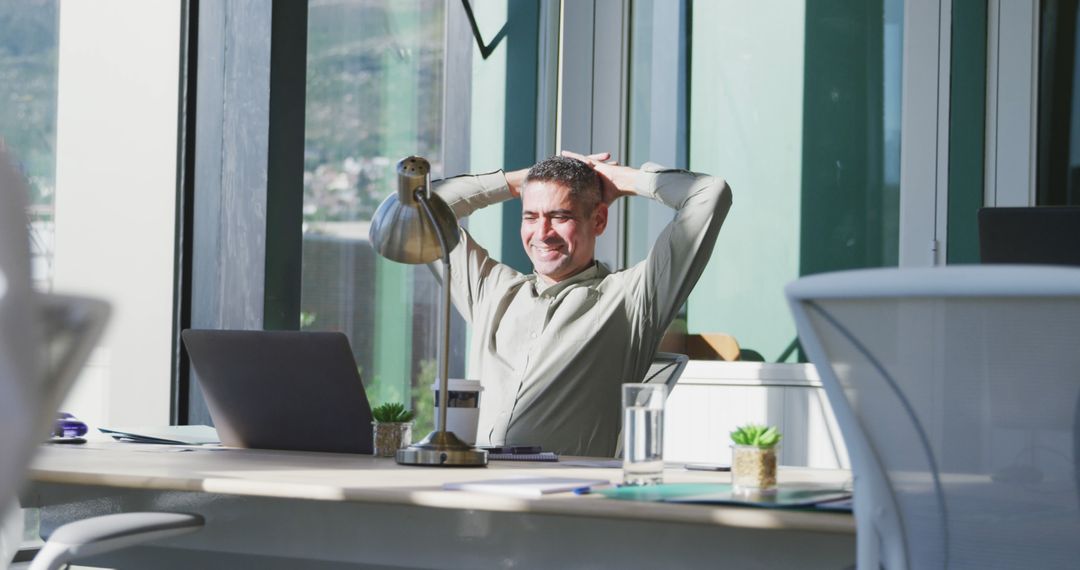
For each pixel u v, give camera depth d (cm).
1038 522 105
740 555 125
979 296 101
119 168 249
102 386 246
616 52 400
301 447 198
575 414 245
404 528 142
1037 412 103
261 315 267
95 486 166
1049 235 167
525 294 255
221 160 268
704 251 254
